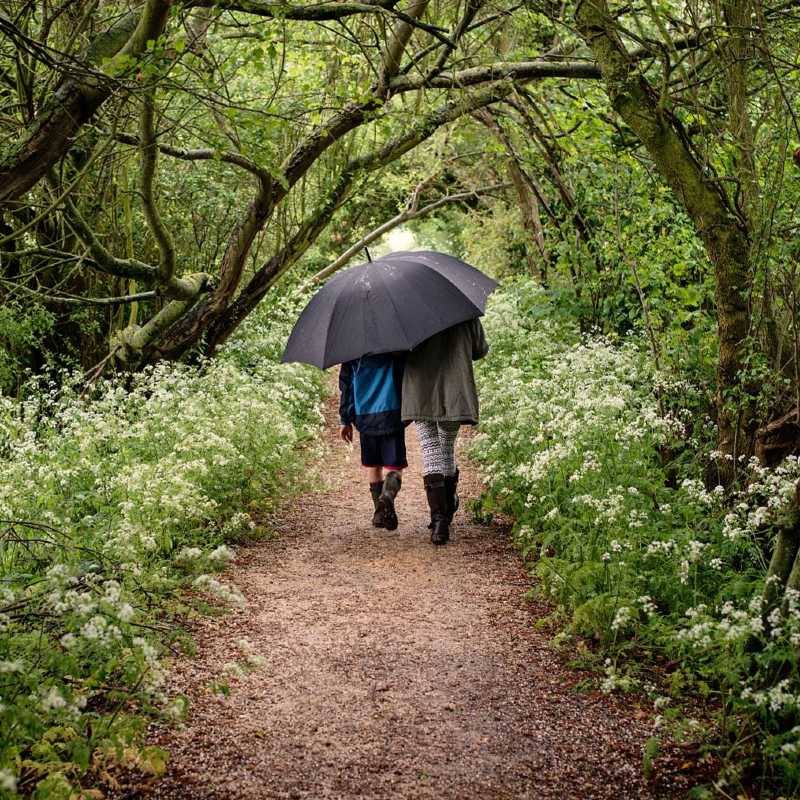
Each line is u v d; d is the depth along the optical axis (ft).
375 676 13.51
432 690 13.06
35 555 14.75
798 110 19.63
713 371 23.11
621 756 11.14
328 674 13.55
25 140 17.97
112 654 11.60
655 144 17.69
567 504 18.83
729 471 18.42
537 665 13.92
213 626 15.20
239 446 23.68
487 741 11.57
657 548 14.33
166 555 17.79
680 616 14.46
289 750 11.25
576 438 19.62
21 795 9.50
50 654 10.56
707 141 19.11
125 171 33.50
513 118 37.14
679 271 26.43
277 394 29.30
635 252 27.91
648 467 20.18
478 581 17.90
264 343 41.45
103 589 12.10
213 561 17.98
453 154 52.85
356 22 30.83
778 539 11.79
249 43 24.04
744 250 17.58
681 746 11.24
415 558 19.49
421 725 12.00
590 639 14.67
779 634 10.77
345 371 21.48
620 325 36.78
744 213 17.74
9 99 24.32
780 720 10.61
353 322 20.01
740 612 11.07
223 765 10.81
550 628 15.37
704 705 12.30
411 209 52.06
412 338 19.51
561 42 32.89
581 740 11.57
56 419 26.43
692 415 22.47
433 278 20.61
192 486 18.38
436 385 20.18
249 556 19.51
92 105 18.37
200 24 24.94
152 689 10.56
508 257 56.90
